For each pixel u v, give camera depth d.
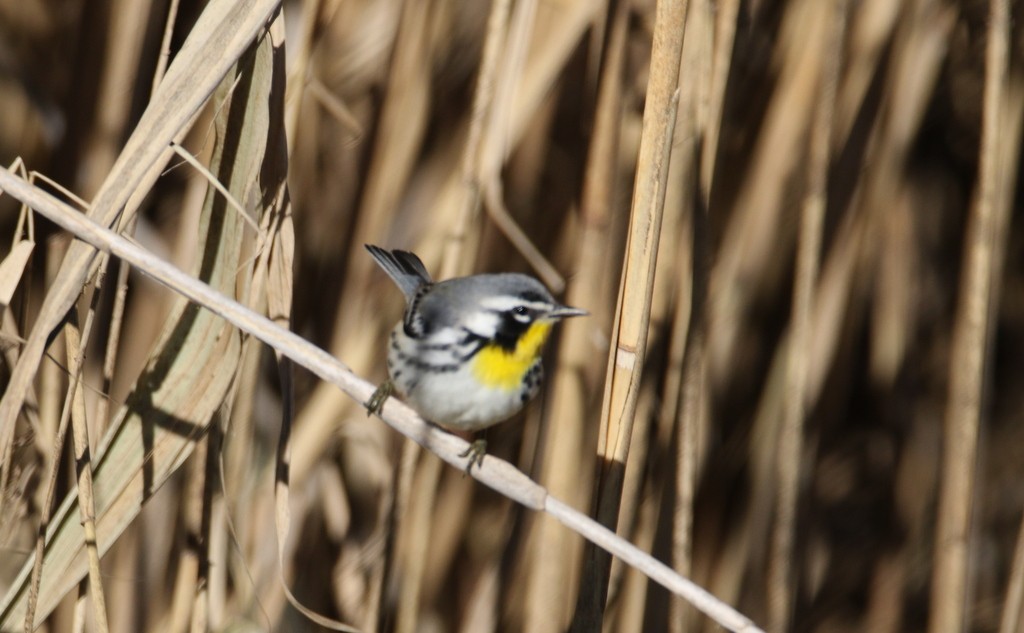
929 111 13.48
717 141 8.42
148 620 9.77
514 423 12.48
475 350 8.10
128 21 9.72
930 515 14.05
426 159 11.20
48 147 10.80
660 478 9.52
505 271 11.57
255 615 9.27
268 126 7.02
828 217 11.01
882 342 13.50
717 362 11.04
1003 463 15.32
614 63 8.85
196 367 7.26
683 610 9.23
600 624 7.20
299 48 8.45
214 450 7.89
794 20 10.49
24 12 10.95
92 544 6.43
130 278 10.16
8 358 7.53
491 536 12.16
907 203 12.90
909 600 14.14
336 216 11.07
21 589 6.96
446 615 11.85
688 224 8.39
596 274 9.08
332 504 10.93
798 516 11.80
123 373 10.01
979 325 9.52
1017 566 9.84
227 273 7.24
